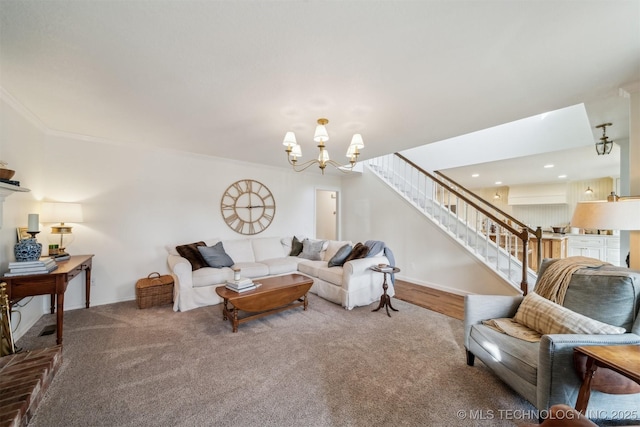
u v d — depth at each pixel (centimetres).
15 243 252
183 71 184
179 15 133
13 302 215
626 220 167
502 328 188
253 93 215
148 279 368
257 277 395
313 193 601
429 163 519
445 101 228
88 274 332
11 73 188
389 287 388
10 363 182
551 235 519
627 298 157
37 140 295
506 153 420
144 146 379
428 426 150
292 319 309
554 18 133
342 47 158
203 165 444
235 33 146
